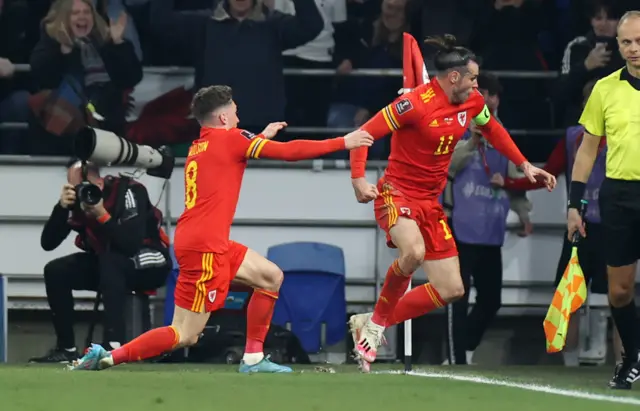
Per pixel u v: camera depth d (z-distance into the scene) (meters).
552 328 23.02
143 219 32.28
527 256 35.78
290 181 35.78
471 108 24.58
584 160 23.36
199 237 24.17
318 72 36.41
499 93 32.91
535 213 35.75
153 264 32.41
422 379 23.14
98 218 31.59
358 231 35.72
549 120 36.81
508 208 33.62
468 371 29.72
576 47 34.75
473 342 34.28
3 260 35.53
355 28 36.97
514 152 25.20
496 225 33.34
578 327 34.84
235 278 25.50
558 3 37.41
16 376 22.73
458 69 24.03
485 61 36.50
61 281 32.78
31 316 36.12
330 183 35.78
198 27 35.09
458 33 36.47
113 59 35.22
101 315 35.84
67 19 35.38
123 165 31.53
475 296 35.78
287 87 37.19
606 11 34.66
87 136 30.64
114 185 32.41
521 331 36.28
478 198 33.22
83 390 19.08
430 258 25.67
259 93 34.56
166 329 24.62
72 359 32.97
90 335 32.59
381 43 36.75
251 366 25.92
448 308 33.31
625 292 22.73
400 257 24.80
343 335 34.34
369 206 35.78
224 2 34.81
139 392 18.70
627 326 22.92
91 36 35.44
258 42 34.66
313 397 18.00
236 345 33.12
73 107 35.66
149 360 33.31
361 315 26.47
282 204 35.75
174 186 35.66
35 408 15.98
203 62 34.72
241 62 34.56
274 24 34.75
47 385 20.19
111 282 31.81
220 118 24.70
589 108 23.11
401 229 24.69
